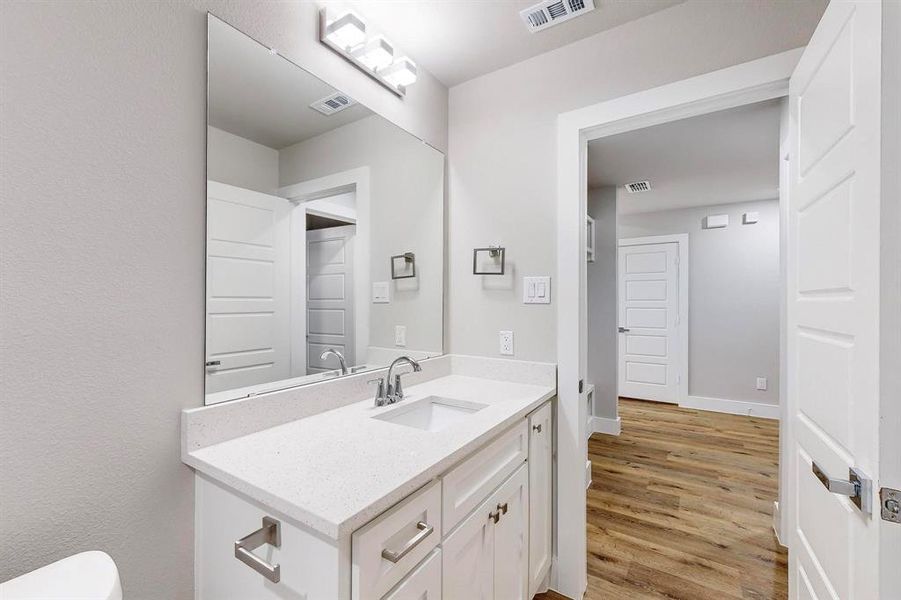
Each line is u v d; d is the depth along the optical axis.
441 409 1.64
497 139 1.95
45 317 0.82
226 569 0.97
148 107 0.98
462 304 2.04
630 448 3.47
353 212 1.58
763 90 1.43
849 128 0.90
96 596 0.70
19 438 0.79
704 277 4.75
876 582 0.76
